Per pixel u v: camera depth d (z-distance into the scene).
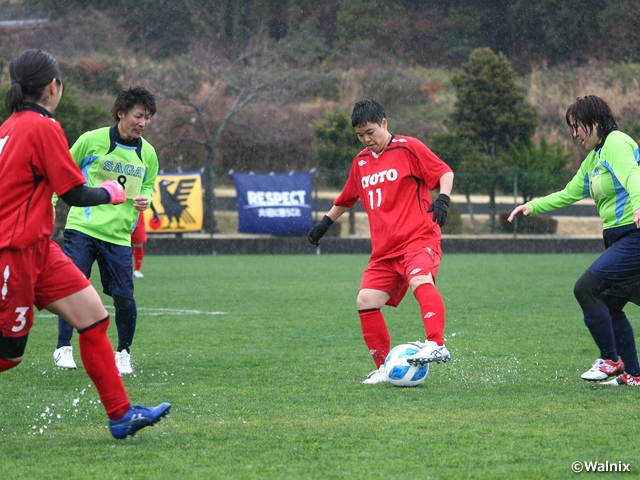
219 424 14.95
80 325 13.21
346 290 48.12
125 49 156.12
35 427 14.83
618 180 18.08
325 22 177.38
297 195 89.81
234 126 136.25
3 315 12.46
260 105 140.00
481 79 130.62
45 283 12.94
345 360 23.44
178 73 134.38
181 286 50.88
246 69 144.50
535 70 171.50
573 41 176.62
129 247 21.73
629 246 18.25
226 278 57.16
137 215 21.91
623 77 167.62
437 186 19.59
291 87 150.38
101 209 21.31
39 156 12.40
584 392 18.17
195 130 137.12
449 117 135.75
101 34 158.62
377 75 162.00
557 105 158.12
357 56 168.38
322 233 21.34
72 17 162.25
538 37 178.00
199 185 86.69
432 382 19.66
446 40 176.62
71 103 112.19
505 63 132.00
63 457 12.60
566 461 12.23
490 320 33.59
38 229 12.46
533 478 11.38
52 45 153.38
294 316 35.34
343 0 176.50
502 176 101.75
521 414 15.73
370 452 12.84
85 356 13.30
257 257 84.81
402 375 18.80
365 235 102.69
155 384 19.56
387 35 174.25
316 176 91.19
